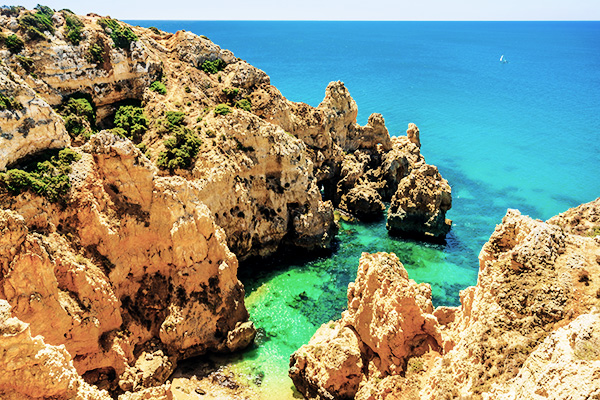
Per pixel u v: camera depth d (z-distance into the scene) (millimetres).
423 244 55625
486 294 21750
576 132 108000
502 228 24500
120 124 50938
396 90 153250
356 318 31078
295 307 43875
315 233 52688
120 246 34750
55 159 34062
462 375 20234
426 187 55719
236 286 38938
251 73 60406
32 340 19719
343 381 30125
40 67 47812
